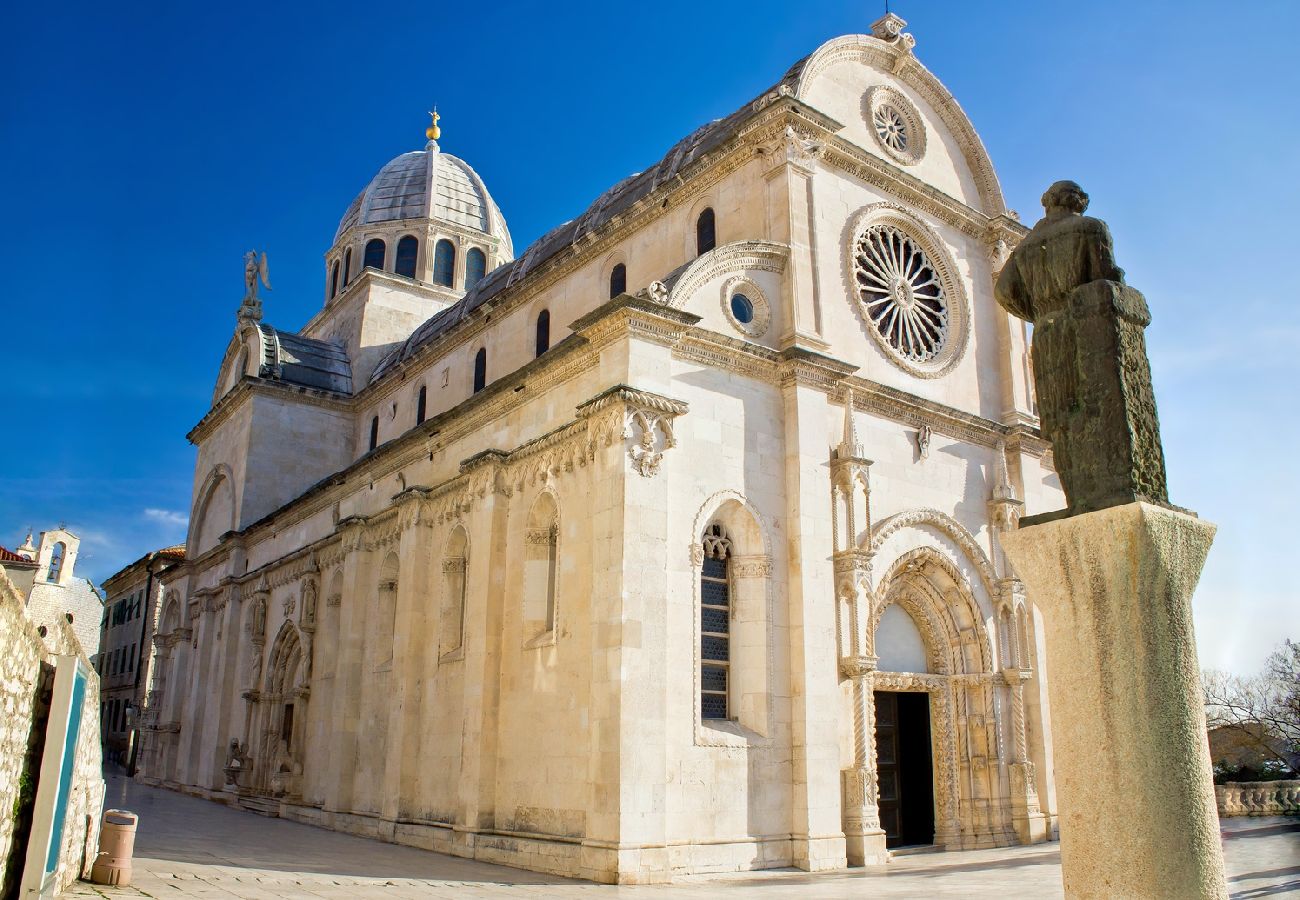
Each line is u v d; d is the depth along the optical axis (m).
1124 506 9.20
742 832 22.02
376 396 49.25
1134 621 9.06
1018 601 29.64
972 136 34.19
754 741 22.78
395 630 30.86
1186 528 9.37
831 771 23.31
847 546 25.39
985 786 28.12
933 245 32.03
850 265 28.86
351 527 35.00
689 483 23.20
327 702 35.91
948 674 28.83
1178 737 8.88
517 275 39.72
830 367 25.92
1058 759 9.44
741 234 28.28
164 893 16.17
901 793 27.70
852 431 26.36
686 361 23.94
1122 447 9.47
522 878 20.50
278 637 41.59
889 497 27.78
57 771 12.81
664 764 20.80
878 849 23.91
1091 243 10.05
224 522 51.62
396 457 34.19
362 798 31.08
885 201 30.53
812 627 23.95
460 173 64.25
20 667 12.12
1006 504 30.42
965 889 18.55
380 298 54.34
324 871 20.67
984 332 32.94
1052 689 9.58
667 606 22.11
